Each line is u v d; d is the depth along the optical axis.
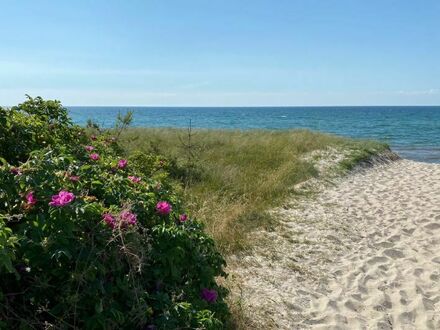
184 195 7.28
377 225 7.94
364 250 6.66
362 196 10.30
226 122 71.69
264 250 6.27
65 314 2.48
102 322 2.45
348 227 7.72
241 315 4.23
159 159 6.59
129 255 2.70
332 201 9.58
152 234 3.05
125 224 2.75
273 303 4.77
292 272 5.66
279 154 13.92
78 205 2.54
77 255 2.55
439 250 6.71
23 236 2.40
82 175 3.14
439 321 4.64
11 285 2.60
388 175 14.02
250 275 5.42
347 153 15.80
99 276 2.63
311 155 14.88
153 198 3.30
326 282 5.48
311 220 7.97
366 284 5.46
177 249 2.93
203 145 14.54
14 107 4.00
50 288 2.58
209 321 2.76
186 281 3.18
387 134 42.56
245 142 15.99
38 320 2.53
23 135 3.67
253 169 11.57
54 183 2.77
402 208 9.13
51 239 2.44
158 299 2.80
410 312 4.81
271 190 9.59
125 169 3.96
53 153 3.33
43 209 2.67
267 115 115.19
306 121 74.69
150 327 2.65
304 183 10.95
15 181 2.67
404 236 7.36
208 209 7.22
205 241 3.41
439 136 39.97
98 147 4.65
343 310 4.80
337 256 6.36
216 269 3.51
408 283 5.48
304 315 4.63
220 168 10.82
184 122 71.25
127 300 2.68
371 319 4.65
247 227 7.12
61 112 4.41
